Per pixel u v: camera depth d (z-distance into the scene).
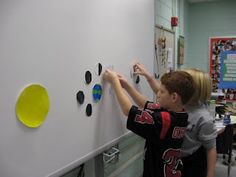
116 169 1.57
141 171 1.89
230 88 4.81
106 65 1.17
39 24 0.80
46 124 0.84
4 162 0.70
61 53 0.89
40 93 0.81
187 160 1.55
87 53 1.03
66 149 0.93
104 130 1.18
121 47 1.29
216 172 3.55
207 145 1.53
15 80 0.72
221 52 4.86
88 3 1.02
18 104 0.73
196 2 4.99
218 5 4.88
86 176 1.29
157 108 1.33
